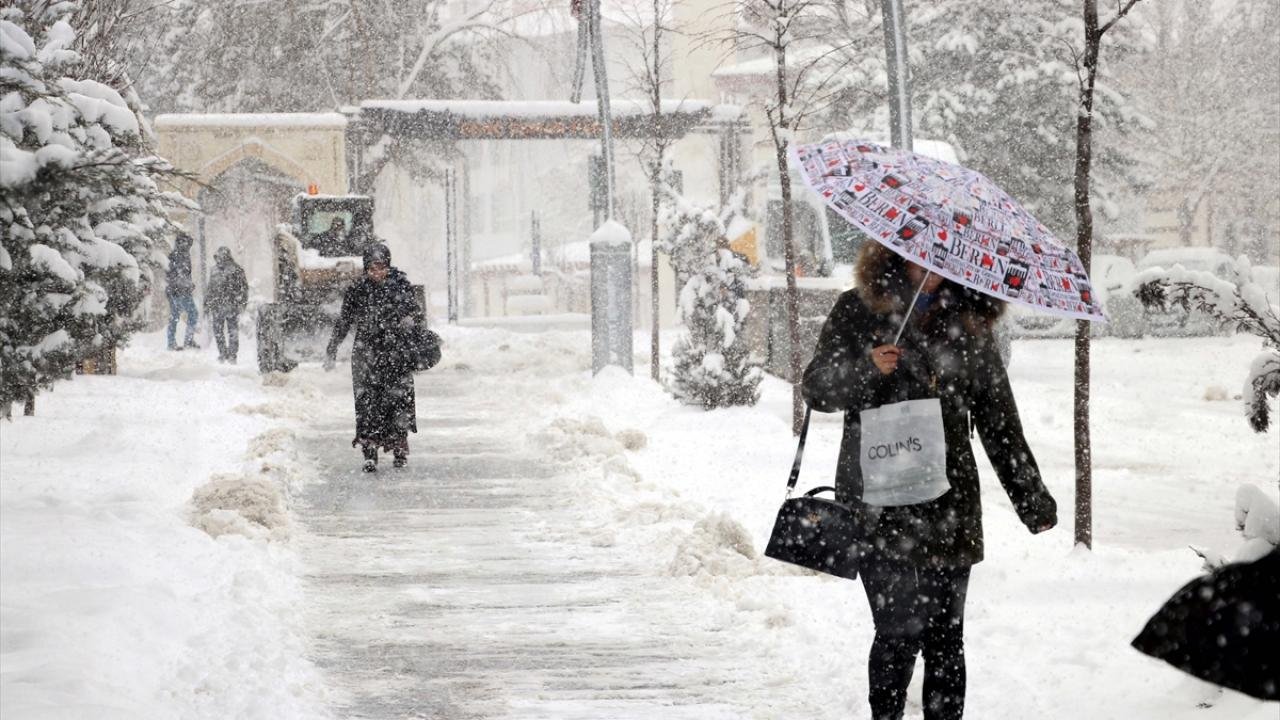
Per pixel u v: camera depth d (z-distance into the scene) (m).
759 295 38.69
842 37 59.47
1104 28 14.92
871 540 8.59
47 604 11.13
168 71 83.25
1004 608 12.22
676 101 54.50
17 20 14.45
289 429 24.44
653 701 10.05
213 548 14.24
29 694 8.88
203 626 11.38
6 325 13.28
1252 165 80.31
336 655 11.23
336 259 37.69
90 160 9.42
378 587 13.62
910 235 8.37
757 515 16.98
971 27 58.53
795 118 26.27
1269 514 8.59
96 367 33.41
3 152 9.06
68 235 12.95
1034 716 9.26
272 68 85.44
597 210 46.75
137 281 14.30
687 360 28.97
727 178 55.97
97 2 23.62
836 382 8.67
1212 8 80.88
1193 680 9.30
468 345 49.38
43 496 15.63
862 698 9.84
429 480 20.30
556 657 11.22
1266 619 5.61
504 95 100.12
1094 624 11.52
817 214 35.41
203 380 32.84
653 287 37.84
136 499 16.44
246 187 83.81
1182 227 82.94
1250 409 11.96
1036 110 58.78
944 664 8.68
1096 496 20.50
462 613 12.63
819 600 12.65
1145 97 81.50
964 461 8.59
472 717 9.69
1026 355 45.66
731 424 26.16
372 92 82.19
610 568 14.50
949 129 58.47
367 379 20.97
